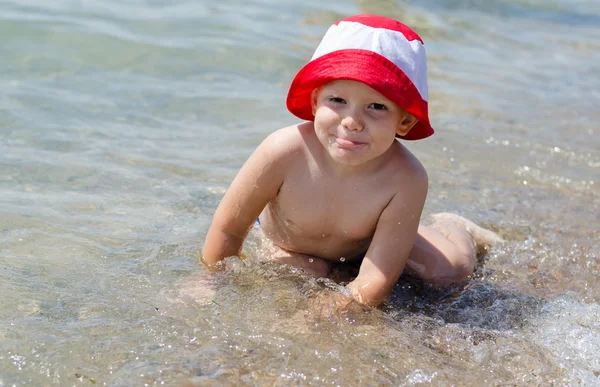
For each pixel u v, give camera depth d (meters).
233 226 3.21
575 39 9.15
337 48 2.88
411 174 3.12
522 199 4.39
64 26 6.27
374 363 2.60
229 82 5.79
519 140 5.38
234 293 2.98
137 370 2.43
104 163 4.19
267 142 3.14
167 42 6.36
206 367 2.48
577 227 4.05
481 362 2.67
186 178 4.14
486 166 4.83
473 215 4.10
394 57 2.85
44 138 4.42
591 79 7.42
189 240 3.44
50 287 2.91
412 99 2.86
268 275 3.16
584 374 2.62
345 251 3.33
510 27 9.33
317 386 2.45
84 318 2.71
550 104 6.42
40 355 2.47
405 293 3.23
